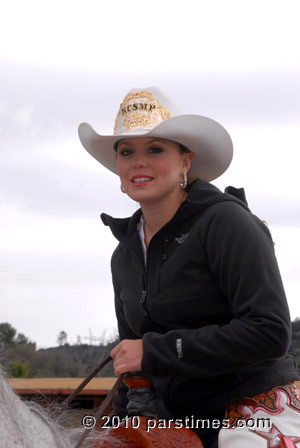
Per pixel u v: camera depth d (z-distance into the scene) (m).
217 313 2.73
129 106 2.90
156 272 2.80
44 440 2.12
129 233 3.02
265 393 2.66
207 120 2.82
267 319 2.51
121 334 3.27
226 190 2.97
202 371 2.56
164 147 2.82
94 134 3.05
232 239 2.62
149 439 2.46
